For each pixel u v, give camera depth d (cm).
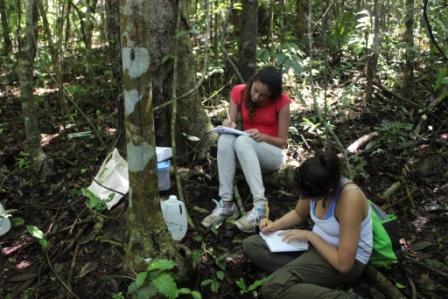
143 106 236
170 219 297
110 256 296
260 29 855
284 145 345
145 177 248
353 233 237
